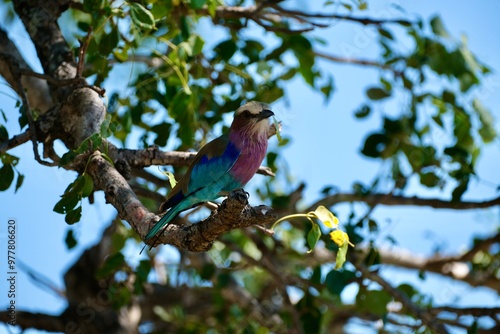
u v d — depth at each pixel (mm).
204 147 10352
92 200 10352
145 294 15844
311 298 13266
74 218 9453
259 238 14359
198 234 8320
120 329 15305
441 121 14117
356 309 14008
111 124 9336
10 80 12438
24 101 10531
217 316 14859
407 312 13555
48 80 10539
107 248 15469
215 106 13023
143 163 10422
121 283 12773
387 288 12383
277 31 13000
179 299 16031
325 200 13719
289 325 13578
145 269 12227
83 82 10422
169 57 11586
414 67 14562
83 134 10070
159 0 11258
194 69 12695
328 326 17391
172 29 11922
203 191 10148
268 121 10469
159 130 12203
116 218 13375
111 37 10781
